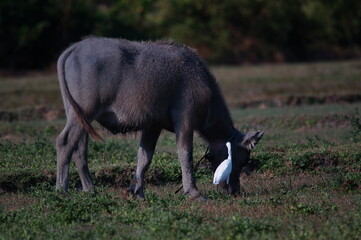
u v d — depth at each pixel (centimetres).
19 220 2672
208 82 3147
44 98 7538
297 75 9088
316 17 12950
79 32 10962
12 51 10475
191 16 12369
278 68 10444
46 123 5606
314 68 10262
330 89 8062
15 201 3095
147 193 3117
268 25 12406
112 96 2956
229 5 12281
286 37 12581
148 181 3572
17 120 6262
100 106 2956
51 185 3378
